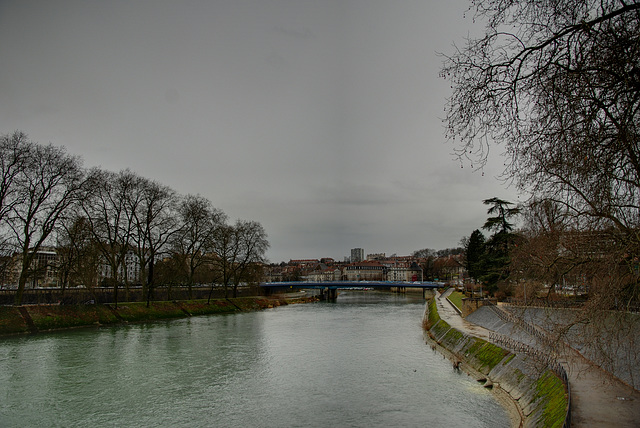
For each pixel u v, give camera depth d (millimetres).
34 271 59781
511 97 12133
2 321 54375
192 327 67625
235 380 36250
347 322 77625
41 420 26781
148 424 26453
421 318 85000
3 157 53906
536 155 12664
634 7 10039
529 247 21984
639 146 11031
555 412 22766
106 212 68188
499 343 42062
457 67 12297
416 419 27281
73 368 38938
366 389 33844
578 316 16766
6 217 53875
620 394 24000
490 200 76188
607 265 13844
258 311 100125
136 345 50312
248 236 105750
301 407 29625
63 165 57781
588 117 10867
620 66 10320
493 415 27828
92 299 76000
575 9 10844
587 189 12359
